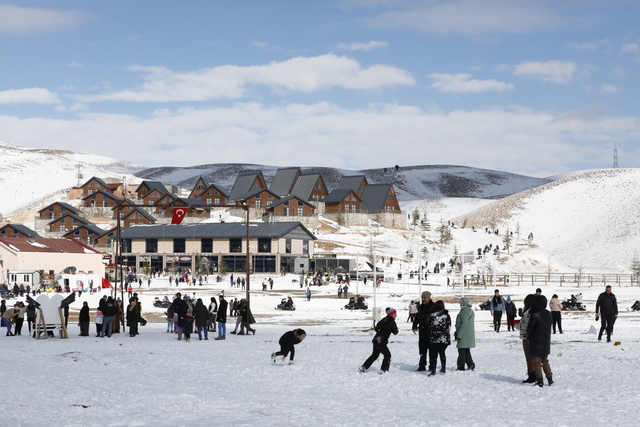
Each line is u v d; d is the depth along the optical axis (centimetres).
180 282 10300
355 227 16200
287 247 12094
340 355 2142
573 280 11338
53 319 3083
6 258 8994
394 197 17788
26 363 2016
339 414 1209
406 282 10588
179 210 4256
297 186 18125
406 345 2503
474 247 15875
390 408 1261
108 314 3184
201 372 1794
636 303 5262
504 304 3322
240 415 1215
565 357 1967
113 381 1636
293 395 1423
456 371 1722
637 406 1220
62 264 9538
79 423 1148
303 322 4447
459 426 1084
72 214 15462
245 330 3688
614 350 2127
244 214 16550
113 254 12888
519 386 1466
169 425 1130
